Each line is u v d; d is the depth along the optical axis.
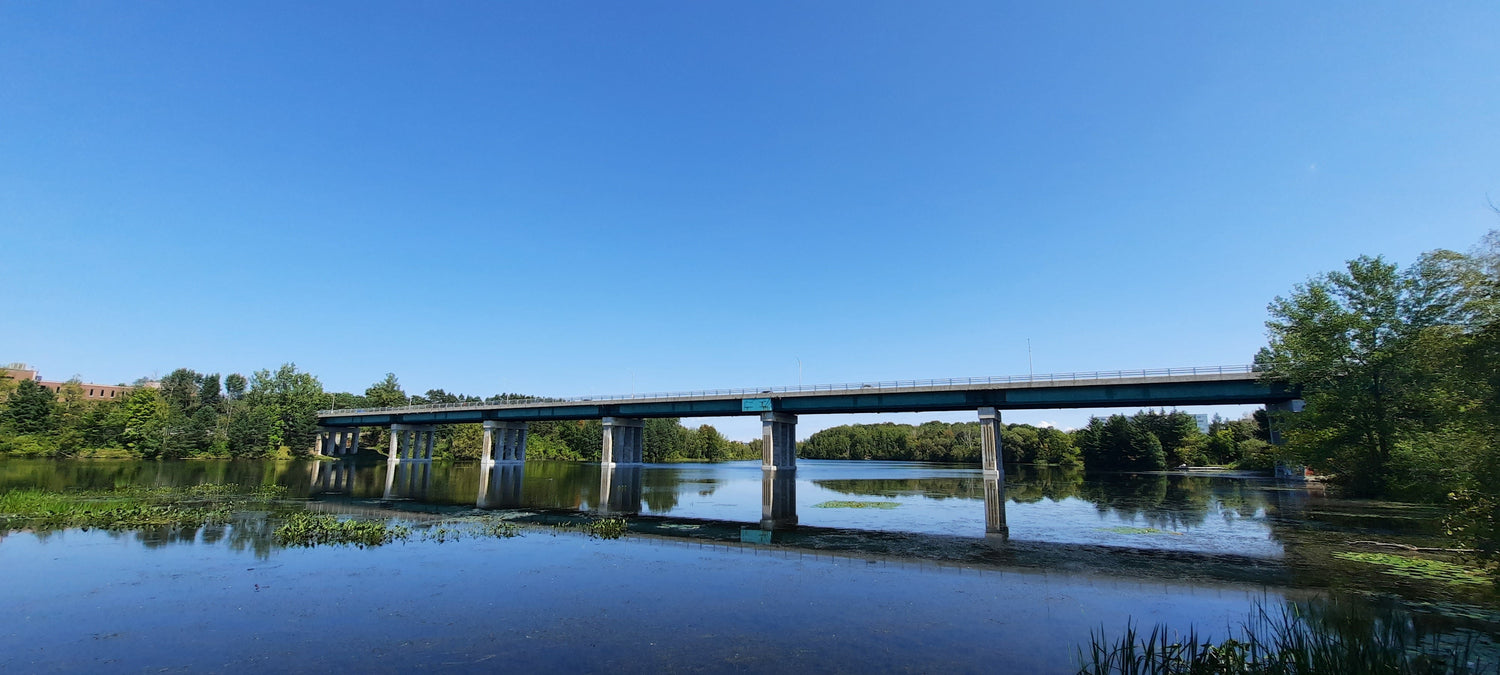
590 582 20.03
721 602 17.77
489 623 15.65
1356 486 50.47
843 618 16.30
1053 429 168.38
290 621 15.67
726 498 54.00
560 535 29.78
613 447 110.38
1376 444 47.28
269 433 127.38
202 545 25.39
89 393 183.38
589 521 35.69
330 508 40.19
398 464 119.88
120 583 19.14
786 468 97.38
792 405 90.25
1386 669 11.25
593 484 70.31
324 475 78.75
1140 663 12.84
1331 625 15.59
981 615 16.69
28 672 12.38
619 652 13.66
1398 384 45.34
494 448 131.75
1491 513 17.11
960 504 48.47
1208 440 133.00
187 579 19.77
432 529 31.19
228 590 18.52
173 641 14.19
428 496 51.53
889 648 14.02
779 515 40.97
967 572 22.05
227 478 67.19
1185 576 21.58
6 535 27.03
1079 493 59.81
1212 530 33.47
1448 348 21.05
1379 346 46.47
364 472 89.69
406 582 19.77
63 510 33.75
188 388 159.62
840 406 87.62
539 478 81.44
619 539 28.78
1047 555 25.78
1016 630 15.42
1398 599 18.39
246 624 15.39
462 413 115.31
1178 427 137.25
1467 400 19.30
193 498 44.22
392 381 170.12
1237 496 53.94
